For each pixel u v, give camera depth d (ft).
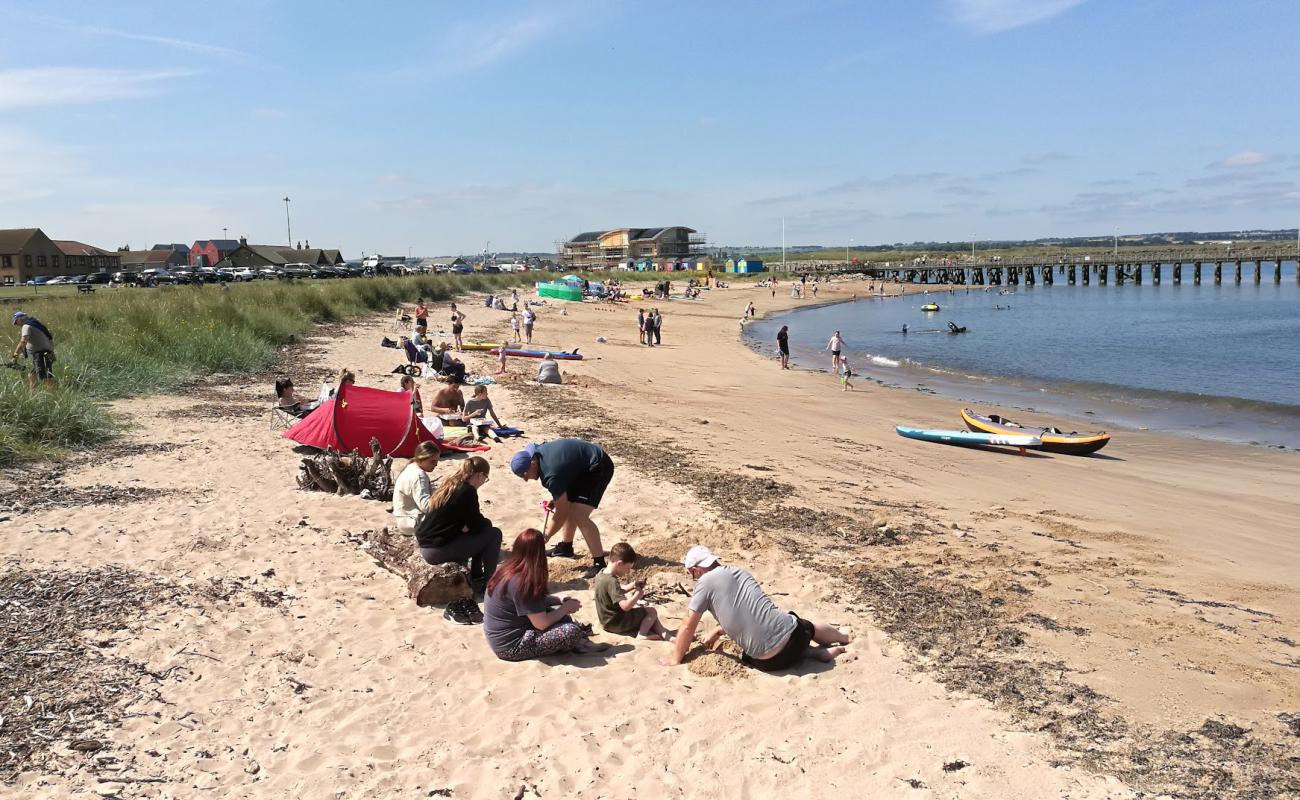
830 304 264.93
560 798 15.08
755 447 48.37
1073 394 82.58
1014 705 18.57
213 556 25.20
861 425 60.95
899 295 314.76
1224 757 16.56
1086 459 51.85
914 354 122.01
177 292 87.04
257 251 360.69
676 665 20.26
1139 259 371.97
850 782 15.71
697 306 230.07
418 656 20.22
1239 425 65.87
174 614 21.21
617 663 20.29
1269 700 19.11
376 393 39.17
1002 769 16.06
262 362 65.82
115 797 14.38
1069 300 274.77
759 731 17.40
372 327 104.17
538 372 71.67
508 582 20.12
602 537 28.73
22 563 23.56
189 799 14.49
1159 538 33.45
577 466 25.16
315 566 25.11
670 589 24.61
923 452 51.19
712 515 32.07
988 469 47.14
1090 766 16.17
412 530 25.64
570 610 21.02
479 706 18.11
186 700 17.56
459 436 42.91
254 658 19.52
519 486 34.40
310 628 21.22
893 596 24.95
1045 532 33.45
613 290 228.02
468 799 14.98
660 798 15.17
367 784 15.20
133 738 16.10
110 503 29.40
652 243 462.60
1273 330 153.48
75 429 37.63
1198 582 27.89
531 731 17.19
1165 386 88.43
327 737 16.62
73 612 20.83
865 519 33.55
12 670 18.01
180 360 59.00
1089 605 25.00
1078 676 20.11
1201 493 42.83
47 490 30.32
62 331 57.41
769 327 174.91
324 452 38.09
